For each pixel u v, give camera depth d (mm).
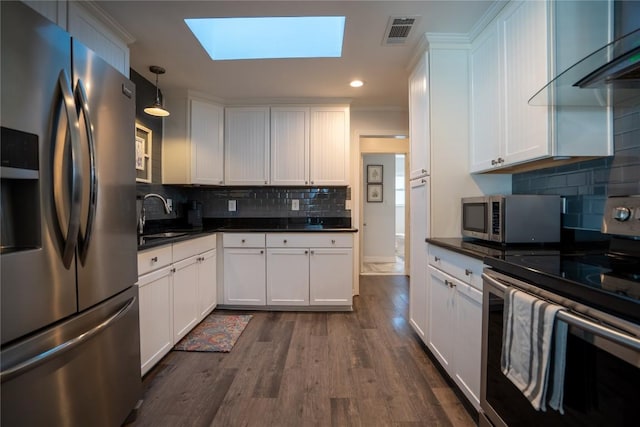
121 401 1475
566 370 896
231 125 3408
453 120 2141
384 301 3496
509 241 1644
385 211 6070
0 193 1017
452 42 2121
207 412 1606
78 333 1200
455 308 1709
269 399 1712
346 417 1569
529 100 1386
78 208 1172
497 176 2162
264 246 3109
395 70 2648
